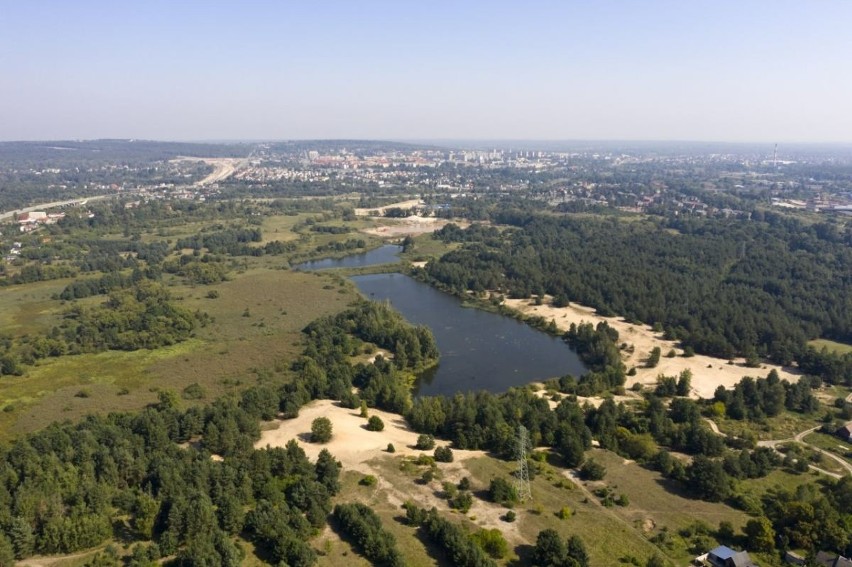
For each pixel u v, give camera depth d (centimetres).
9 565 10438
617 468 15525
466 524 12594
